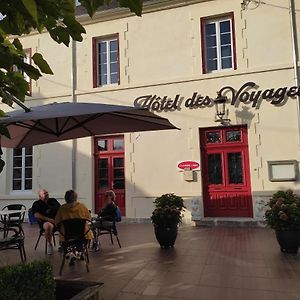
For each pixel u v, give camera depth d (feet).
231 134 34.91
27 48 42.73
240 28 35.01
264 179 32.83
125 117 17.28
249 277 16.19
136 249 22.91
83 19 40.27
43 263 9.53
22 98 6.37
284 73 33.24
